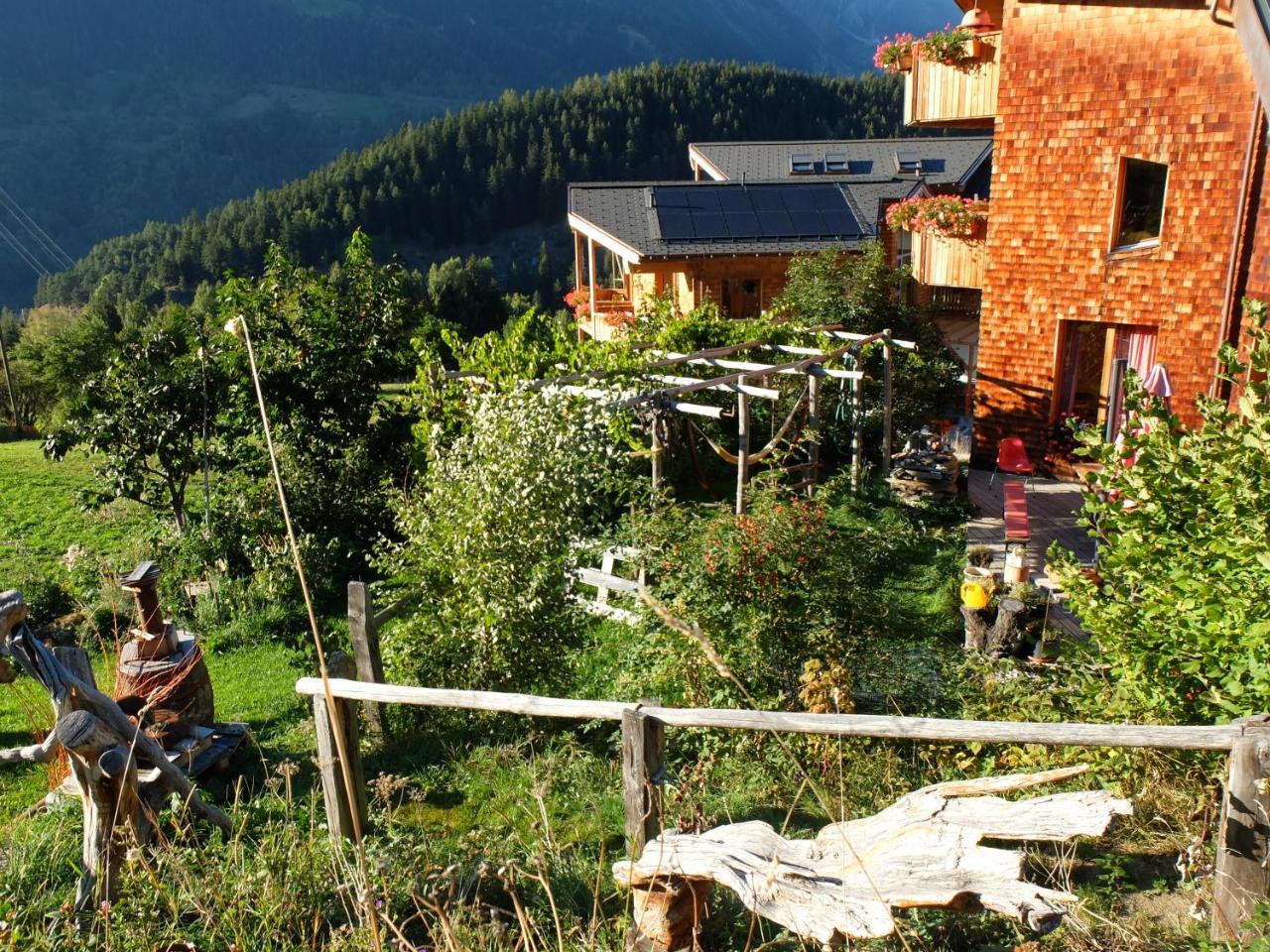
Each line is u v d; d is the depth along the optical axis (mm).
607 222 27156
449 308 69000
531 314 14703
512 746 7238
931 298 21969
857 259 20312
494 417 9094
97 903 4965
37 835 6027
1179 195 12445
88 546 15492
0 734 8906
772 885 3361
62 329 40844
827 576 8094
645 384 14031
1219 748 3922
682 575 7805
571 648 8625
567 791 6508
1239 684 4594
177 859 4941
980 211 15086
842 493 14539
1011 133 13742
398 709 7980
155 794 5602
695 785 5762
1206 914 4156
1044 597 8625
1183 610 4875
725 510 9266
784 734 6324
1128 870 4641
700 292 25812
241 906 4543
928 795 3699
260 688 9820
